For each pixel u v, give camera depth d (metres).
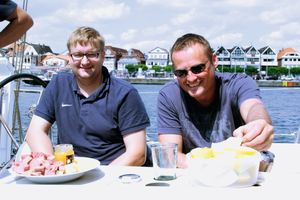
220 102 1.52
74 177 0.87
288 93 23.69
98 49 1.44
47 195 0.68
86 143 1.48
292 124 8.06
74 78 1.52
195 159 0.74
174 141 1.58
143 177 0.87
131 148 1.43
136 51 84.25
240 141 0.85
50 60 67.69
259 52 69.06
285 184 0.75
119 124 1.48
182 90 1.57
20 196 0.68
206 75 1.39
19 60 2.63
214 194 0.67
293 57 73.81
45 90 1.55
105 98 1.47
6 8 1.59
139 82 48.81
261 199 0.64
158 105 1.64
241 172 0.72
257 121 0.92
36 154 0.96
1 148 2.10
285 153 1.66
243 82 1.48
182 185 0.76
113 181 0.85
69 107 1.49
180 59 1.39
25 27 1.69
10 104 2.12
